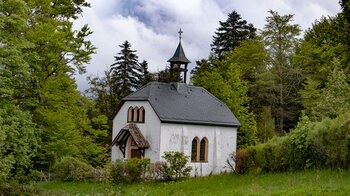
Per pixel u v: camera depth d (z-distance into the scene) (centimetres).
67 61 3095
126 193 2277
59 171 2817
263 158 2233
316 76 4909
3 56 2281
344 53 3097
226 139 3638
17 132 2180
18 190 2241
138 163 2719
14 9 2492
